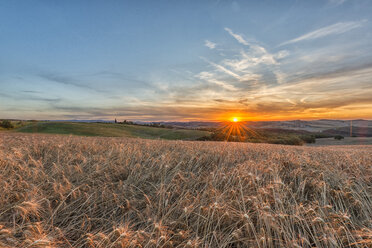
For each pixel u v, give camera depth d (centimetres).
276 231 291
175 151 729
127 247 261
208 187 426
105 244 272
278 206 353
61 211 370
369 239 262
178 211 360
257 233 295
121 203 392
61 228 333
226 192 405
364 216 345
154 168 553
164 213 359
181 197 394
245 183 440
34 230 289
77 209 381
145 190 459
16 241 270
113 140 1116
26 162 575
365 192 391
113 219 357
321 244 286
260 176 464
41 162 558
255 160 629
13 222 321
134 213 374
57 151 672
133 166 564
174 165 574
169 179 488
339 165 543
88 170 546
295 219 320
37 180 458
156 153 703
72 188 431
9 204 370
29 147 715
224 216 328
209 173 523
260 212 318
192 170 561
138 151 674
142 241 278
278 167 543
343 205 380
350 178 457
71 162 595
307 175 485
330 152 841
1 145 749
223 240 294
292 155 661
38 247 247
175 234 295
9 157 549
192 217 346
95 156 627
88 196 398
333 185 440
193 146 884
